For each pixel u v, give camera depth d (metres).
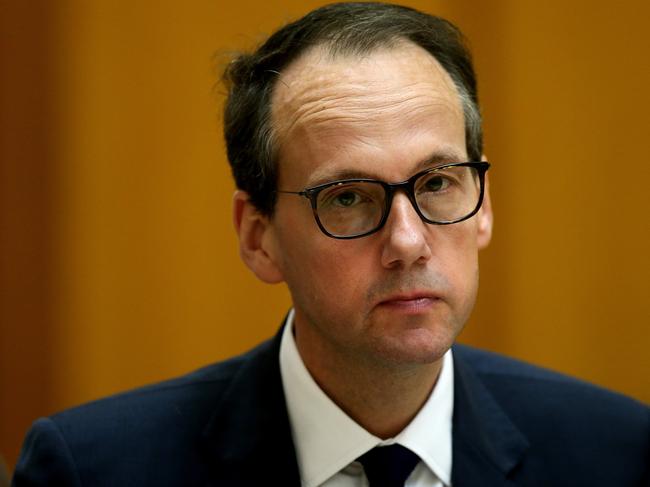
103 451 3.80
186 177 6.61
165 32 6.62
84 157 6.64
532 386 4.23
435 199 3.34
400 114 3.29
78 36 6.64
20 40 6.63
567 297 6.46
